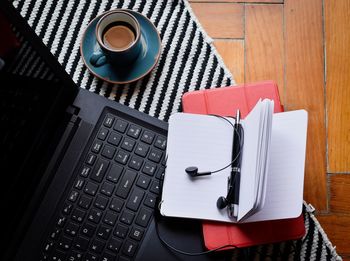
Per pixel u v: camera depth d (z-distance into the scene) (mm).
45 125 706
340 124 888
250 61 910
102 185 765
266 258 830
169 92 893
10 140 600
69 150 774
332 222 856
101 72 869
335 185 869
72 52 910
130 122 794
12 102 568
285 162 709
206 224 739
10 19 517
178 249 743
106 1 927
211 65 900
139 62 868
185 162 747
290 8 923
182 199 736
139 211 758
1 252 709
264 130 650
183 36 912
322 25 917
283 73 906
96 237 745
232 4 928
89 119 790
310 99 898
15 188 668
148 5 921
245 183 693
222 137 754
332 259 832
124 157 779
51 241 737
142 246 744
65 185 760
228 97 787
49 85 673
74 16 924
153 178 773
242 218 688
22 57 559
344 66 904
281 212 698
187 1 920
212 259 743
